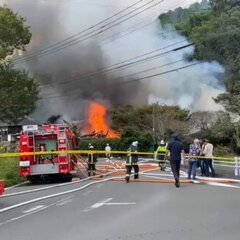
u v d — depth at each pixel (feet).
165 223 29.91
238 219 31.01
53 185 64.90
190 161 63.46
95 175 76.54
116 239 25.35
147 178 67.77
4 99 131.54
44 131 72.54
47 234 27.53
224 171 76.95
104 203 41.14
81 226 29.81
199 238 25.13
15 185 70.13
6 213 37.55
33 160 71.82
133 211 35.60
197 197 43.16
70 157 73.20
